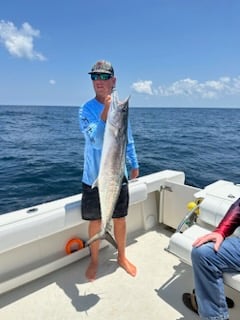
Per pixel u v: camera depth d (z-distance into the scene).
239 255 1.65
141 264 2.58
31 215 2.15
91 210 2.26
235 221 1.77
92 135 2.03
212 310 1.65
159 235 3.07
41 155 11.31
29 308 2.05
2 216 2.12
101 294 2.20
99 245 2.57
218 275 1.65
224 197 2.33
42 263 2.43
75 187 7.07
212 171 8.59
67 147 13.51
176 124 28.78
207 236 1.76
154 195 3.26
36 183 7.38
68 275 2.42
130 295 2.19
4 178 7.84
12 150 12.57
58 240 2.52
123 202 2.33
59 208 2.30
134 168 2.70
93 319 1.96
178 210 3.03
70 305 2.08
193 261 1.71
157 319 1.95
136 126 25.08
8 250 2.09
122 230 2.45
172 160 10.12
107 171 1.83
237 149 13.00
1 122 29.75
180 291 2.22
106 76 2.03
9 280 2.21
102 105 2.12
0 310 2.04
